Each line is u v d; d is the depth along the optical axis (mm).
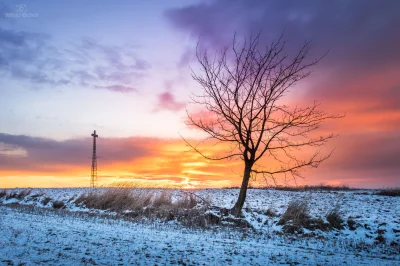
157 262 7539
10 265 6328
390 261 9336
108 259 7441
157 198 19938
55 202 22891
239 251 9586
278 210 17453
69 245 8688
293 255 9484
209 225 15156
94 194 22281
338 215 15258
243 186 17203
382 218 15352
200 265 7590
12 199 26422
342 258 9453
